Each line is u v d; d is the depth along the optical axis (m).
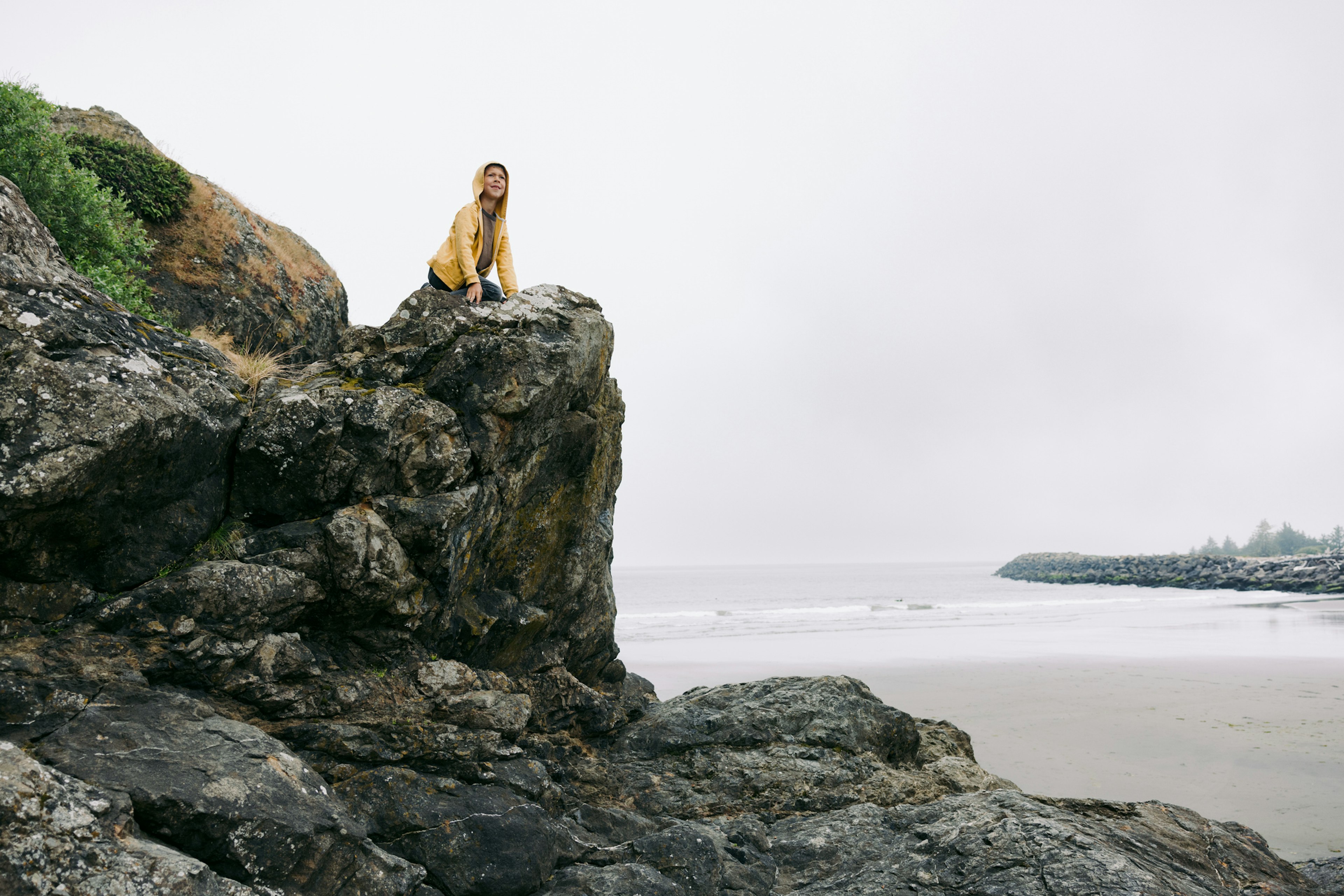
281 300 13.99
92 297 5.57
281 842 4.17
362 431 6.30
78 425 4.55
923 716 17.03
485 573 7.90
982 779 8.54
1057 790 11.66
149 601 5.08
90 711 4.34
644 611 65.56
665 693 21.14
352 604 6.11
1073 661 25.73
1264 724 15.64
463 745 6.07
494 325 7.40
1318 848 9.25
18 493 4.29
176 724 4.56
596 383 8.70
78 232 9.75
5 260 5.09
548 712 8.24
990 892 5.48
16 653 4.54
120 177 12.25
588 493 9.21
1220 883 6.00
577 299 8.32
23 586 4.76
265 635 5.62
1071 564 120.38
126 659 4.89
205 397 5.59
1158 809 7.43
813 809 7.62
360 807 5.17
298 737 5.48
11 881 3.26
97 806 3.67
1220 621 40.50
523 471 7.83
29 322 4.70
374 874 4.61
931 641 33.47
